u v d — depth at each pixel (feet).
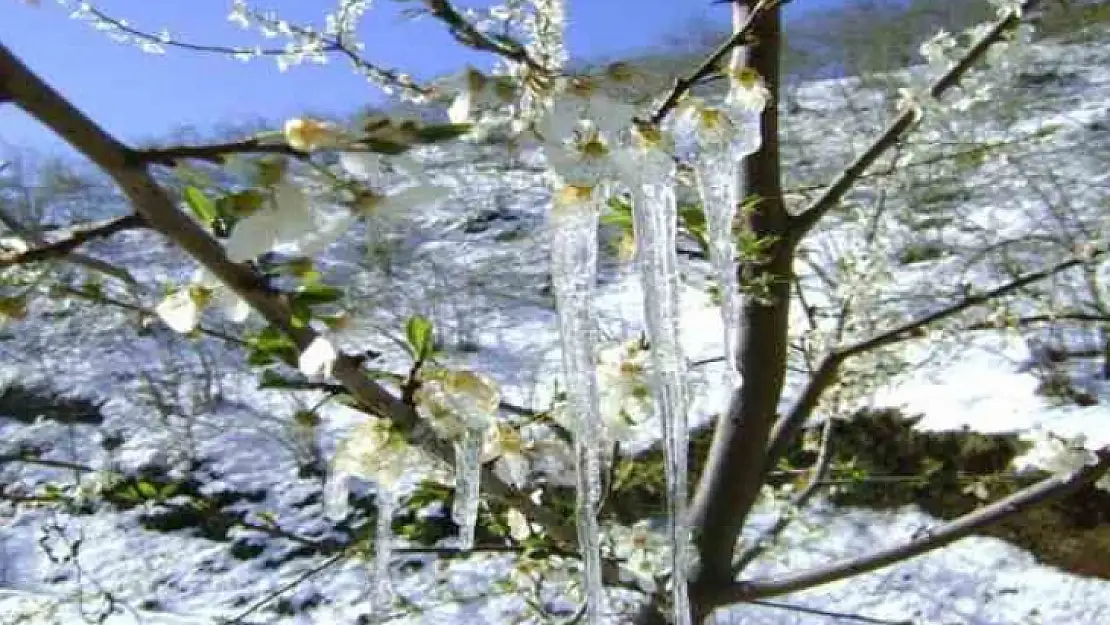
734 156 1.83
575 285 1.71
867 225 4.94
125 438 10.71
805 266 7.57
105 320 11.07
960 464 7.75
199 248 1.37
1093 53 15.12
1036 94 13.99
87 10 2.58
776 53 3.16
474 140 1.61
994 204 10.97
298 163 1.27
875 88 13.35
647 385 2.42
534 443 2.32
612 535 3.49
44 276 1.36
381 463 1.77
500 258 12.30
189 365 11.52
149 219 1.31
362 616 8.11
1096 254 3.84
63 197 10.47
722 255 1.83
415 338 1.69
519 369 10.53
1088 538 7.14
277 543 9.24
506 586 3.62
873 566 3.38
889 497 7.99
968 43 3.50
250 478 9.98
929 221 10.52
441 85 1.58
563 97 1.49
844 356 3.67
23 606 7.43
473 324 11.33
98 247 9.90
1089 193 10.60
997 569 7.34
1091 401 7.72
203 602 8.68
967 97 3.32
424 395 1.70
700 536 3.42
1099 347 8.12
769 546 3.97
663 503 3.53
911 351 5.40
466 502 1.71
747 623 7.09
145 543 9.42
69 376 11.63
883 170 4.54
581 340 1.72
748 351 3.43
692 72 2.02
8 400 11.49
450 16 1.74
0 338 11.96
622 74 1.58
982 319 5.40
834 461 7.58
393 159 1.29
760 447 3.47
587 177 1.47
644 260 1.64
